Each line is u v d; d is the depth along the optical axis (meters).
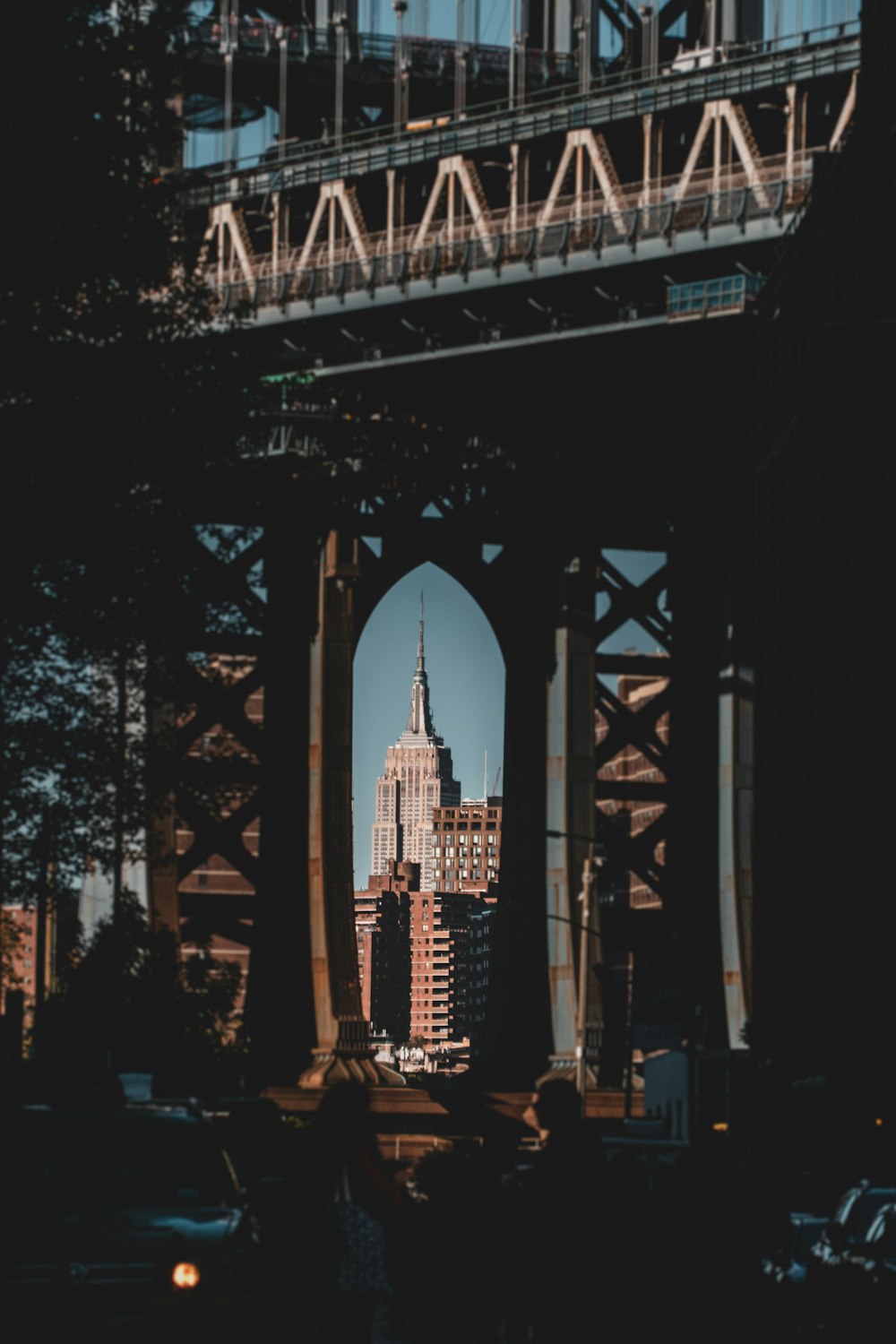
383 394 170.38
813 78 144.88
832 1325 27.39
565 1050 171.62
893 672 90.12
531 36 187.00
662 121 153.12
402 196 165.75
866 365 102.06
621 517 181.25
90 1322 20.14
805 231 119.94
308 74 184.12
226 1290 20.48
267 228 178.38
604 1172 20.42
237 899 179.25
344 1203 17.39
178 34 41.75
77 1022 105.12
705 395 164.62
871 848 90.88
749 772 176.38
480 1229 24.03
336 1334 17.27
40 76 38.78
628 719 184.62
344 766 174.50
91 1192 21.59
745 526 175.25
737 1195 23.48
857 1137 84.75
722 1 173.00
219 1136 22.42
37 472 39.12
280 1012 177.75
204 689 46.41
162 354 41.50
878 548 92.94
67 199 39.25
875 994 87.25
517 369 164.12
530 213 163.38
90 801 44.44
